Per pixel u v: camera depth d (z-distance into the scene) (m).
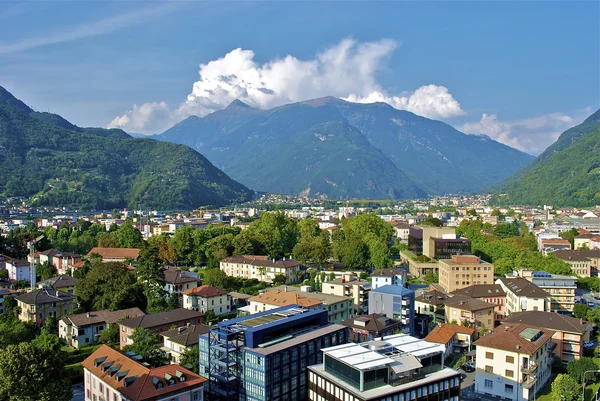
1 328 146.38
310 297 191.25
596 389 133.50
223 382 123.25
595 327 183.75
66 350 160.50
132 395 100.44
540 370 136.75
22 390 101.69
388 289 187.62
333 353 109.00
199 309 197.62
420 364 105.88
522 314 164.25
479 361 135.38
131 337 146.88
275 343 125.19
